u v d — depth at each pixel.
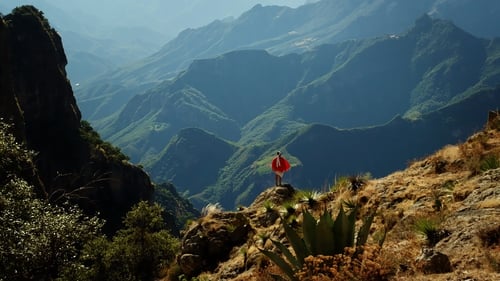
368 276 4.42
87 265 35.00
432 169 9.77
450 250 4.79
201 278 11.39
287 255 5.07
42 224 14.61
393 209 8.40
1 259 13.04
